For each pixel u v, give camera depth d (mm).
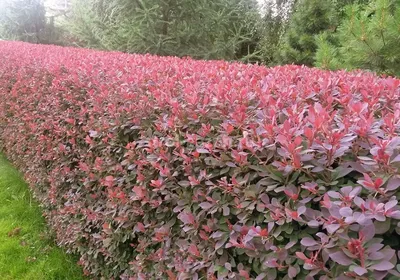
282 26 9461
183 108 1998
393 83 2195
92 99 2752
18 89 4621
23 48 6906
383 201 1191
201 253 1656
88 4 9531
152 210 2115
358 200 1162
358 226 1171
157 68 3340
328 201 1207
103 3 8781
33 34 14484
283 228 1350
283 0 9648
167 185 1918
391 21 4648
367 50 4836
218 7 8875
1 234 3619
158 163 1947
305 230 1338
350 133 1420
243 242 1392
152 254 2076
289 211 1286
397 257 1220
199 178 1684
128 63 3764
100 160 2541
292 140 1461
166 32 8562
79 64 3777
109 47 9086
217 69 3334
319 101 2107
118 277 2629
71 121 2971
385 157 1224
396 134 1410
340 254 1141
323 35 6426
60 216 3232
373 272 1116
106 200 2617
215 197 1629
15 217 3938
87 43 10312
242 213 1523
